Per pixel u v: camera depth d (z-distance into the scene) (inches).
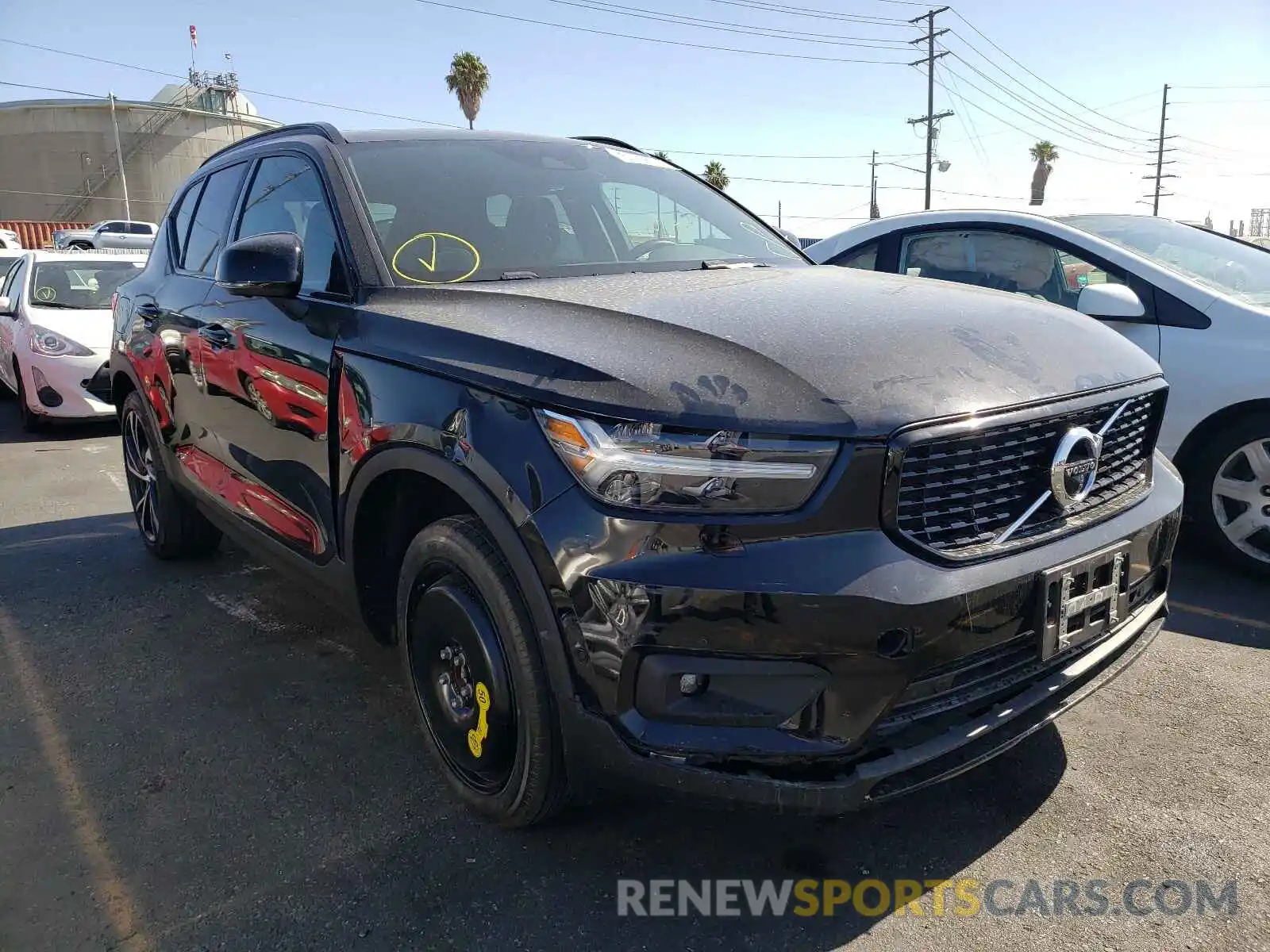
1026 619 82.7
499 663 88.5
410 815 100.4
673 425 75.4
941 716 80.0
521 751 87.4
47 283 339.6
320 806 102.2
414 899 87.4
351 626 152.7
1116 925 82.7
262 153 144.5
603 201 135.9
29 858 94.0
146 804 103.2
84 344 313.6
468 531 89.8
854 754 76.3
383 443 96.1
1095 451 89.8
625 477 76.1
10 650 144.7
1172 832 95.3
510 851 94.0
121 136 1934.1
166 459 165.5
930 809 100.3
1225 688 125.2
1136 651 99.2
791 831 97.0
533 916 85.0
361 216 115.3
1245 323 154.6
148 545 187.9
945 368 83.1
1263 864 90.1
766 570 73.4
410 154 128.3
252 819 100.0
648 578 74.5
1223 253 179.9
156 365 161.0
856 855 93.2
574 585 77.9
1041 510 86.5
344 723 120.9
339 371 105.5
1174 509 102.6
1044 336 96.3
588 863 92.3
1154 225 191.3
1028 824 97.2
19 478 259.8
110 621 155.7
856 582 73.2
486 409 85.4
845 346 83.4
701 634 74.2
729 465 74.4
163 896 88.0
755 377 78.2
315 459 111.4
